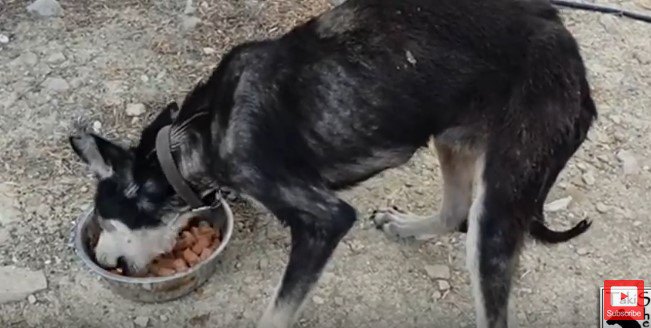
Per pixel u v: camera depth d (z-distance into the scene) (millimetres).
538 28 1616
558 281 1877
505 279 1626
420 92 1624
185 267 1818
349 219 1651
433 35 1619
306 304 1744
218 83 1662
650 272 1901
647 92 2223
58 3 2268
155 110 2088
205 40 2230
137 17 2266
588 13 2363
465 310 1831
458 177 1795
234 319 1797
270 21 2277
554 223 1959
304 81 1625
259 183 1641
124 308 1797
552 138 1601
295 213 1650
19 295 1798
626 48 2312
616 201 2008
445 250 1907
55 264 1841
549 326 1823
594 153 2084
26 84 2115
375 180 1999
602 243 1937
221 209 1863
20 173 1963
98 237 1797
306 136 1635
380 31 1625
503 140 1607
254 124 1624
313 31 1649
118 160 1700
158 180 1704
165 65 2174
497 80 1610
